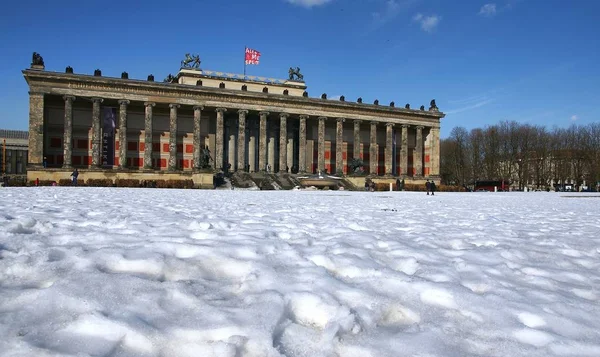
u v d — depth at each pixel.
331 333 4.38
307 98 92.06
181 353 3.95
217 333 4.30
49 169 73.94
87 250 7.30
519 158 128.00
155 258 6.74
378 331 4.69
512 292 6.08
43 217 12.13
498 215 20.66
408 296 5.79
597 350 4.29
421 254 8.41
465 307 5.41
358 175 92.19
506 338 4.56
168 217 13.83
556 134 133.25
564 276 7.38
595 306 5.71
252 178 84.50
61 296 4.88
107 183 70.38
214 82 92.75
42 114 74.12
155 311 4.75
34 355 3.62
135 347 4.00
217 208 19.70
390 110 99.94
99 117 78.56
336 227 12.49
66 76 75.19
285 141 91.06
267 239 9.12
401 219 16.69
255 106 88.75
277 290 5.55
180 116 89.44
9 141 131.62
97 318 4.30
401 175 101.50
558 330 4.86
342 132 102.25
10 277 5.87
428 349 4.19
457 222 15.98
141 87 80.44
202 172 74.94
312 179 81.06
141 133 86.62
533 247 10.01
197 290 5.57
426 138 109.38
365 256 7.94
